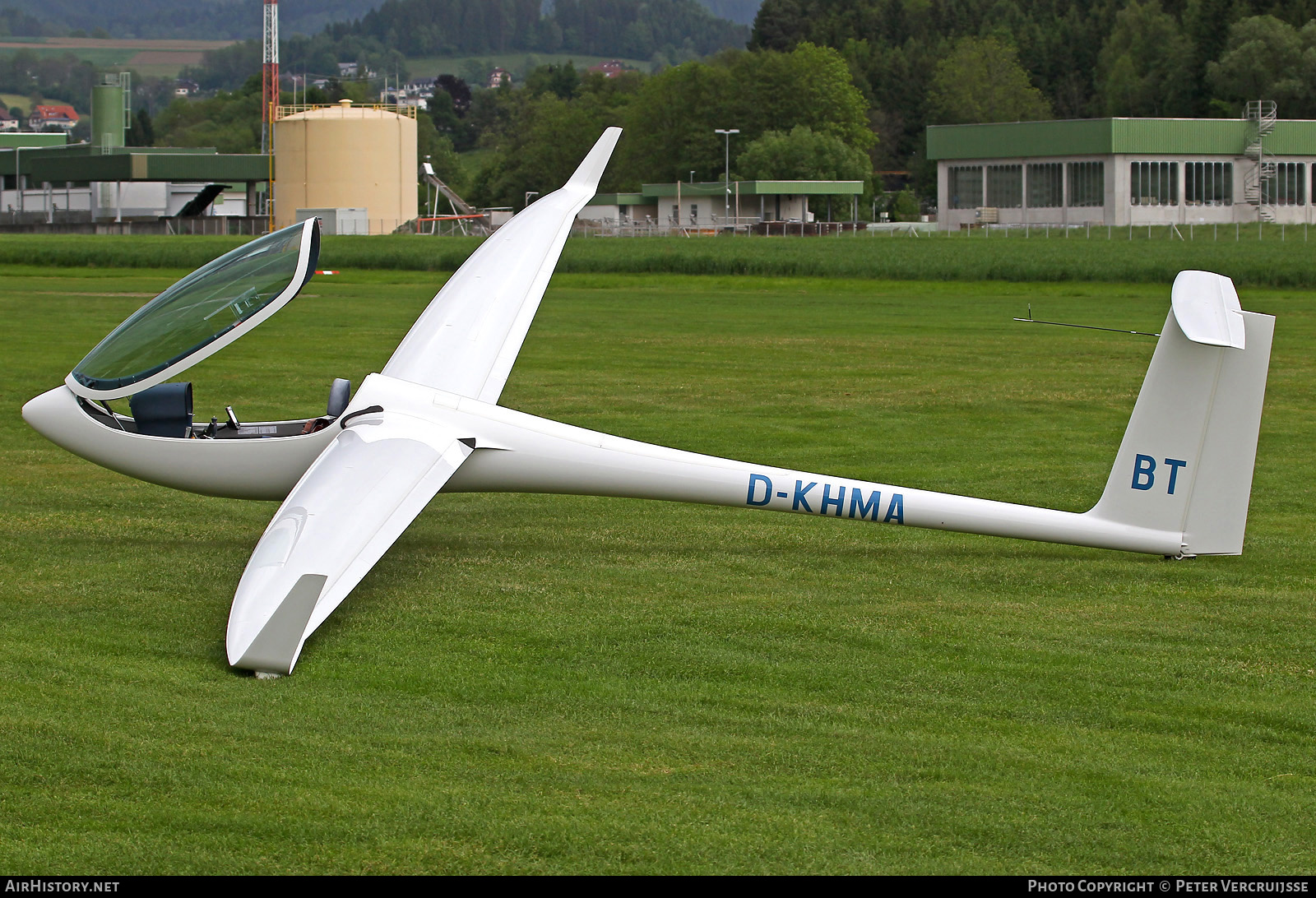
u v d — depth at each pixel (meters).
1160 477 22.06
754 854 12.93
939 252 121.75
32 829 13.15
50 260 115.31
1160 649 18.78
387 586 21.44
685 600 20.88
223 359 49.12
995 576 22.44
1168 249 125.69
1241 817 13.85
